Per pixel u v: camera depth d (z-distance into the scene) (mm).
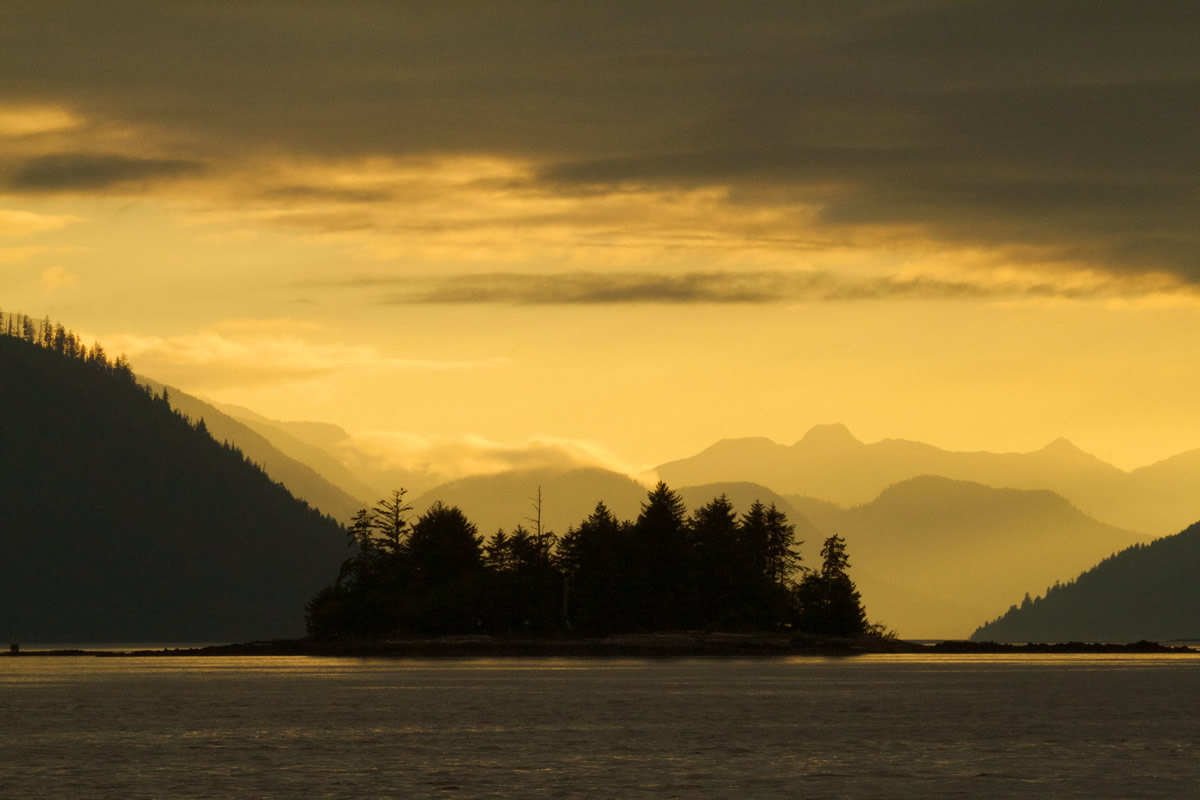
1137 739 183000
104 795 136750
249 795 136250
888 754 166750
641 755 165125
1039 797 136250
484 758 162125
